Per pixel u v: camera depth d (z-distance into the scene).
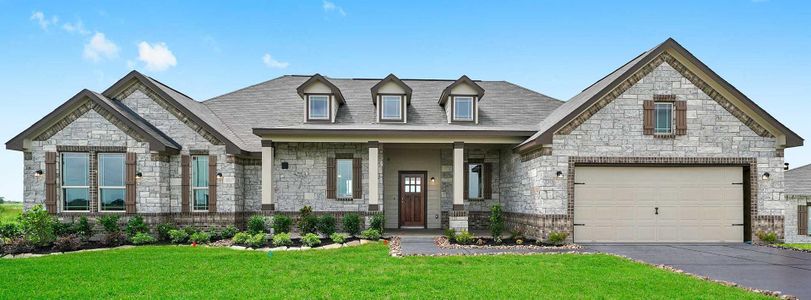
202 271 9.87
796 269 10.33
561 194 15.03
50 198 15.64
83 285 8.56
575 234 15.27
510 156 18.52
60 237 14.30
